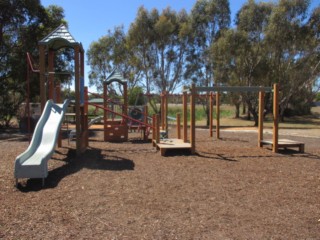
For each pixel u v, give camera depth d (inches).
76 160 377.4
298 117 1536.7
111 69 1748.3
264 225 180.1
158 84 1282.0
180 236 164.7
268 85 1161.4
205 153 434.9
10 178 285.9
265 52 1126.4
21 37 917.2
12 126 983.0
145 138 605.9
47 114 383.9
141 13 1230.9
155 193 242.4
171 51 1261.1
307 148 492.1
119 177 293.7
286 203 220.1
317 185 269.3
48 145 326.6
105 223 181.9
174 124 1048.8
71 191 246.7
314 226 179.2
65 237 162.9
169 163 364.2
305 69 1149.1
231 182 277.6
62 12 1003.9
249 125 1106.1
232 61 1117.7
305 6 1091.9
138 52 1290.6
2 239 159.9
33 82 914.7
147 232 169.5
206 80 1259.2
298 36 1108.5
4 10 856.3
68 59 1013.8
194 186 263.6
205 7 1234.0
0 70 901.2
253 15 1127.6
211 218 190.5
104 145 520.4
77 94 411.2
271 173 314.8
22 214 195.3
